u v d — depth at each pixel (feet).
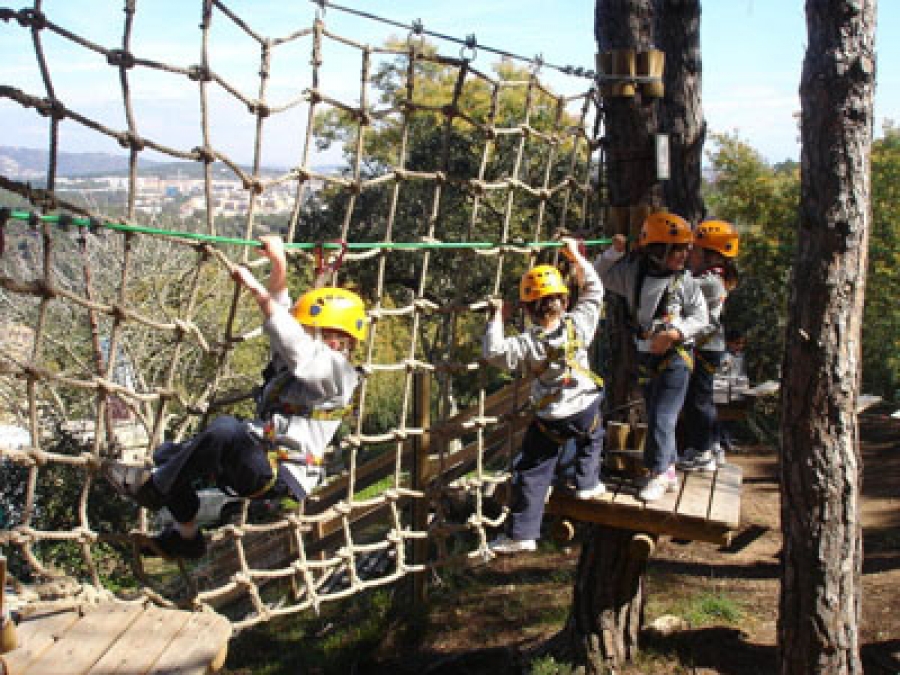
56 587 11.69
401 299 54.08
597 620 21.74
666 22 21.62
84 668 10.08
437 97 52.95
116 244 42.50
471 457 28.53
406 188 51.70
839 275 15.99
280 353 11.76
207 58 11.89
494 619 27.45
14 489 38.52
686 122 21.20
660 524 16.80
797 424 16.61
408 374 16.19
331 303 12.34
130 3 10.94
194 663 10.34
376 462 29.55
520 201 50.39
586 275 16.47
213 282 45.39
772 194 79.97
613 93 18.42
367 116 14.48
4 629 10.14
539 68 17.24
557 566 31.01
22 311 42.04
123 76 11.08
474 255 16.70
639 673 21.62
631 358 19.51
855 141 15.71
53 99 10.37
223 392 49.73
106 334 42.04
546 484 16.48
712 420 18.86
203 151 12.12
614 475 18.49
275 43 12.88
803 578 16.81
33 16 10.06
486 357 15.85
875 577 26.35
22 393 44.06
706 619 24.17
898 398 72.28
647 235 16.44
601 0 19.02
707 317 16.56
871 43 15.62
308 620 32.42
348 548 15.56
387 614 29.73
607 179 19.48
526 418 19.48
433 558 33.22
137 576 12.75
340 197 55.01
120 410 44.34
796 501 16.76
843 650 16.76
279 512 14.51
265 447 12.00
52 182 10.64
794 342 16.53
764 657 22.16
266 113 12.88
